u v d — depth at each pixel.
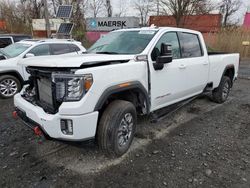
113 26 21.33
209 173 3.10
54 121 2.83
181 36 4.62
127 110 3.30
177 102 4.73
